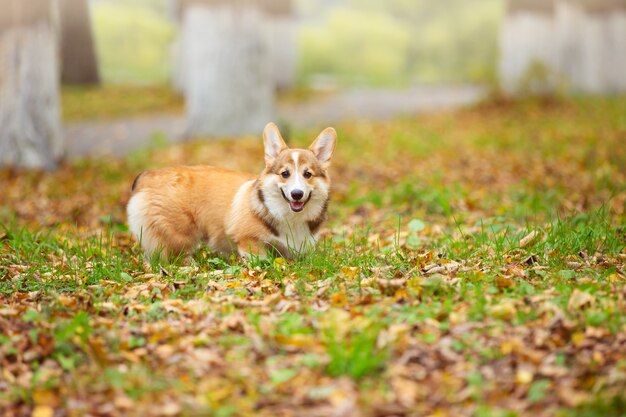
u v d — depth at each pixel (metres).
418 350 4.72
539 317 5.19
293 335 5.00
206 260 7.36
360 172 13.45
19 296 6.11
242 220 7.05
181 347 4.91
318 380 4.45
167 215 7.27
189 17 17.55
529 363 4.52
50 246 7.71
